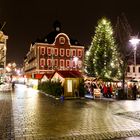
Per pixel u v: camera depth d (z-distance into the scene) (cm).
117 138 1062
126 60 3447
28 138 1057
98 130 1203
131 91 3045
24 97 3225
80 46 8312
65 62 8125
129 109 1995
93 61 4316
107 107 2139
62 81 3247
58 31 8456
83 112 1811
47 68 7931
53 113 1755
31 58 9375
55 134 1125
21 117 1569
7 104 2320
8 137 1073
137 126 1292
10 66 7688
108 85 3672
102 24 4319
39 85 5059
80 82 3275
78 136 1089
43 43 7950
